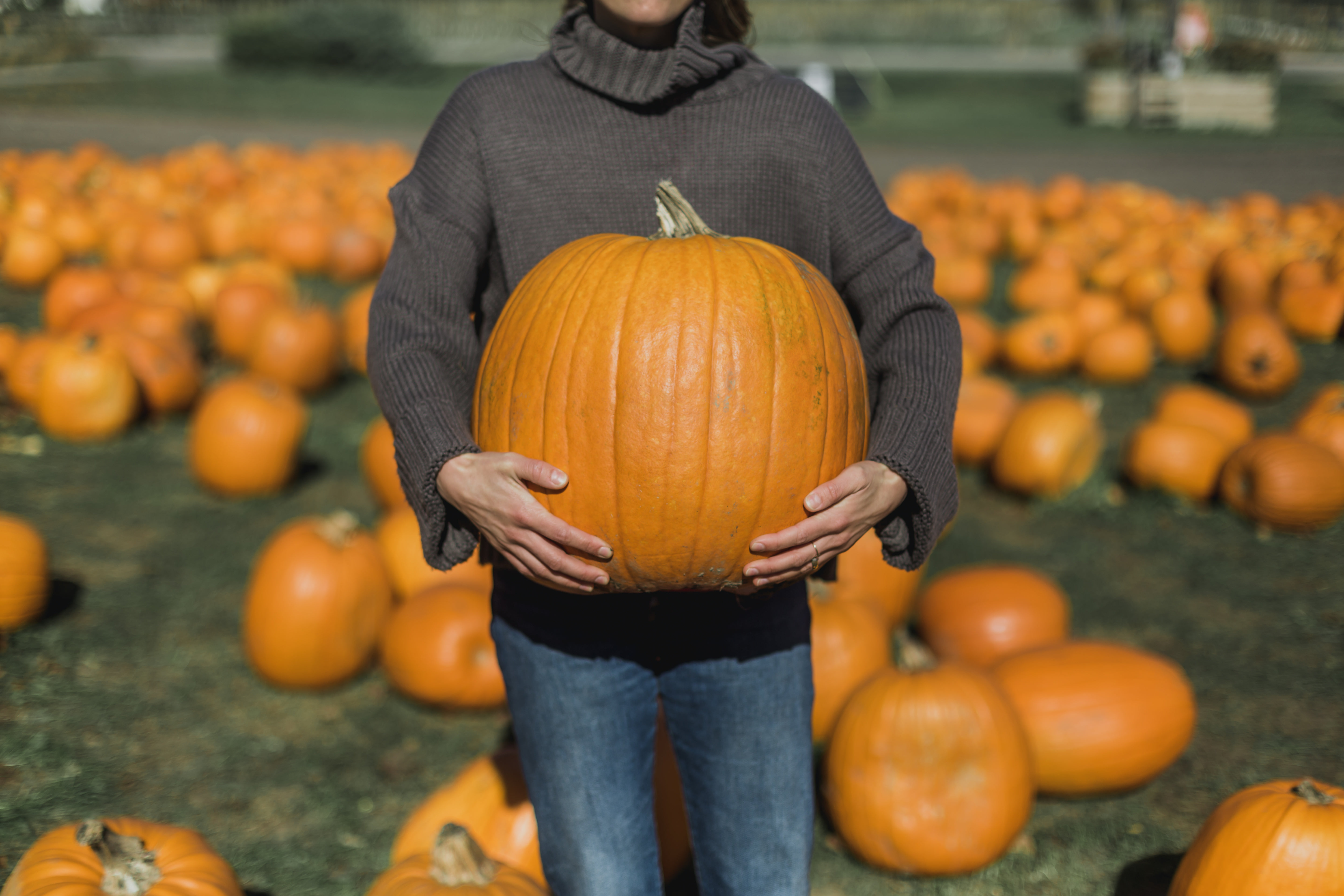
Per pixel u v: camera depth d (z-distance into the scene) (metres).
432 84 33.56
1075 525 5.62
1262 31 46.56
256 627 3.95
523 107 2.13
